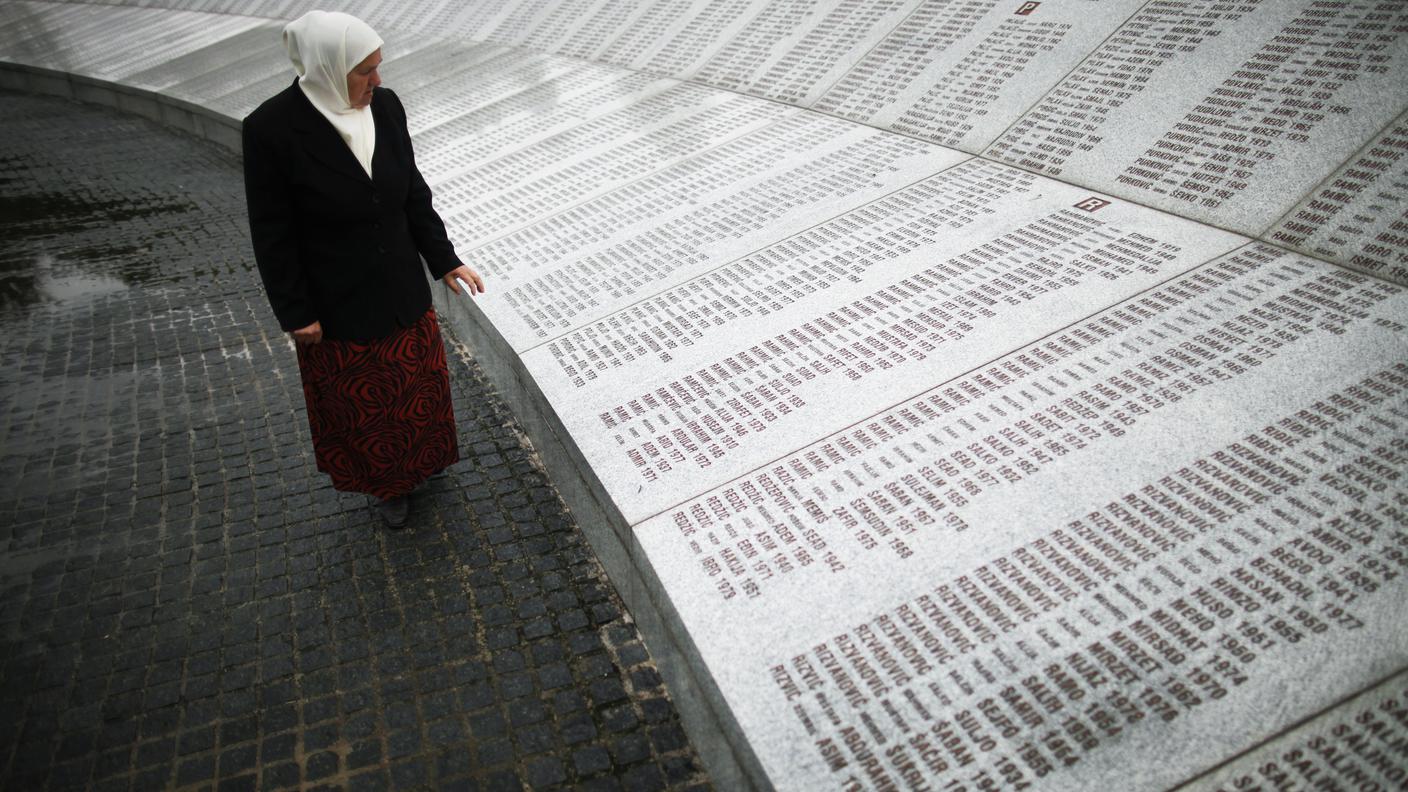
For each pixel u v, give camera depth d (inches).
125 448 182.5
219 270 260.7
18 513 165.5
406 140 133.7
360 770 114.4
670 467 130.8
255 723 121.8
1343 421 107.8
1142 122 178.1
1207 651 89.0
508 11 398.9
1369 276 129.9
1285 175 151.0
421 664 129.1
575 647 130.0
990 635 96.0
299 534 155.6
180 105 391.2
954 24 239.9
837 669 96.7
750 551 113.3
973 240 165.8
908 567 105.6
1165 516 103.0
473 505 159.6
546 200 230.7
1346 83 157.9
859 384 136.9
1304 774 78.1
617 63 324.5
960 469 116.7
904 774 86.0
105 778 115.5
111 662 132.8
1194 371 121.4
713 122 253.9
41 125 420.2
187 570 149.5
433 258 143.3
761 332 155.9
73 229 298.5
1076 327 135.8
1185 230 152.0
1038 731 86.5
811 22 280.8
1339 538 95.3
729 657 100.3
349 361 136.9
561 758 114.3
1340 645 86.2
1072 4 217.3
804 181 206.8
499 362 183.5
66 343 225.0
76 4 616.4
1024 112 199.6
